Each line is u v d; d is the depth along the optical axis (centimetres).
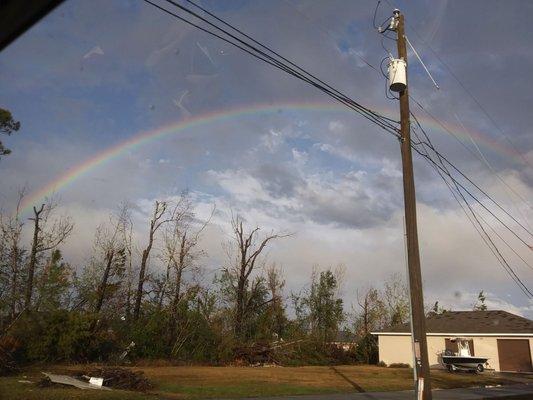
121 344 3159
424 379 1249
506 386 2500
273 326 4244
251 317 4341
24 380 1967
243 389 1964
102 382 1931
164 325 3431
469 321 4147
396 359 4084
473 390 2205
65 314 2716
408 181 1384
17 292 2716
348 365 4019
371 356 4272
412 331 1298
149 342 3300
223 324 3912
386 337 4166
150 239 4091
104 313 3275
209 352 3497
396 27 1518
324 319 4906
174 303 3612
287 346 3850
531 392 2162
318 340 4097
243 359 3588
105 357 2978
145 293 3800
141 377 2011
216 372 2800
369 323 5403
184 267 3878
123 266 3762
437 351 3966
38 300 2753
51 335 2595
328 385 2227
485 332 3834
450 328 4025
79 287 3388
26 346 2514
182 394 1789
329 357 4044
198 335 3534
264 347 3703
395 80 1409
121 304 3578
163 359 3291
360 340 4441
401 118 1430
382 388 2167
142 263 3928
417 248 1337
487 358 3544
